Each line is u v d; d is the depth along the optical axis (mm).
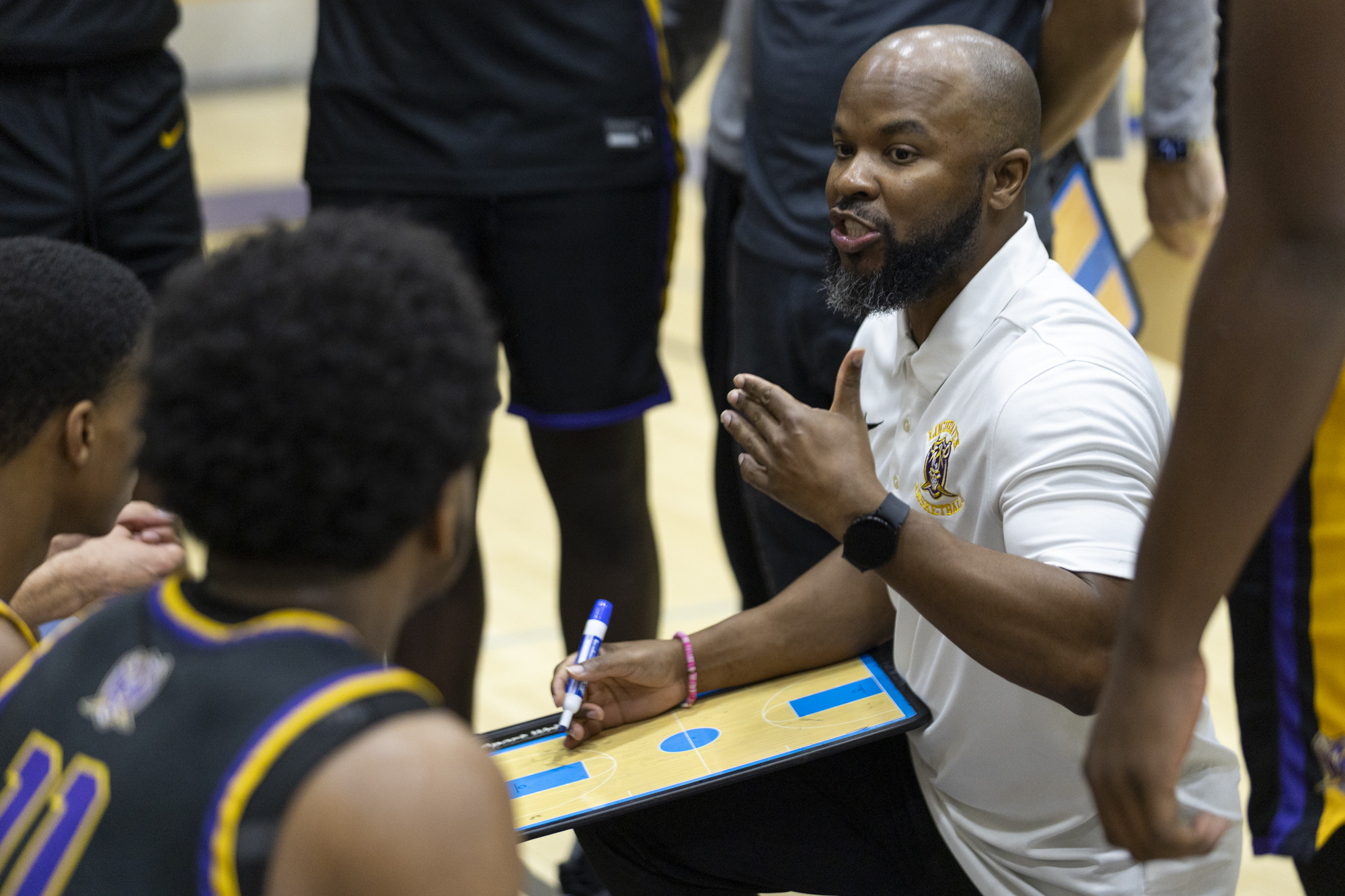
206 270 1453
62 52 3613
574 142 3684
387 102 3680
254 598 1465
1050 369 2283
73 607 2734
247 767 1313
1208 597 1458
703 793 2621
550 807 2252
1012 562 2139
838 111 2541
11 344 2027
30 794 1432
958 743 2471
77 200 3730
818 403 3502
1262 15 1392
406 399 1403
